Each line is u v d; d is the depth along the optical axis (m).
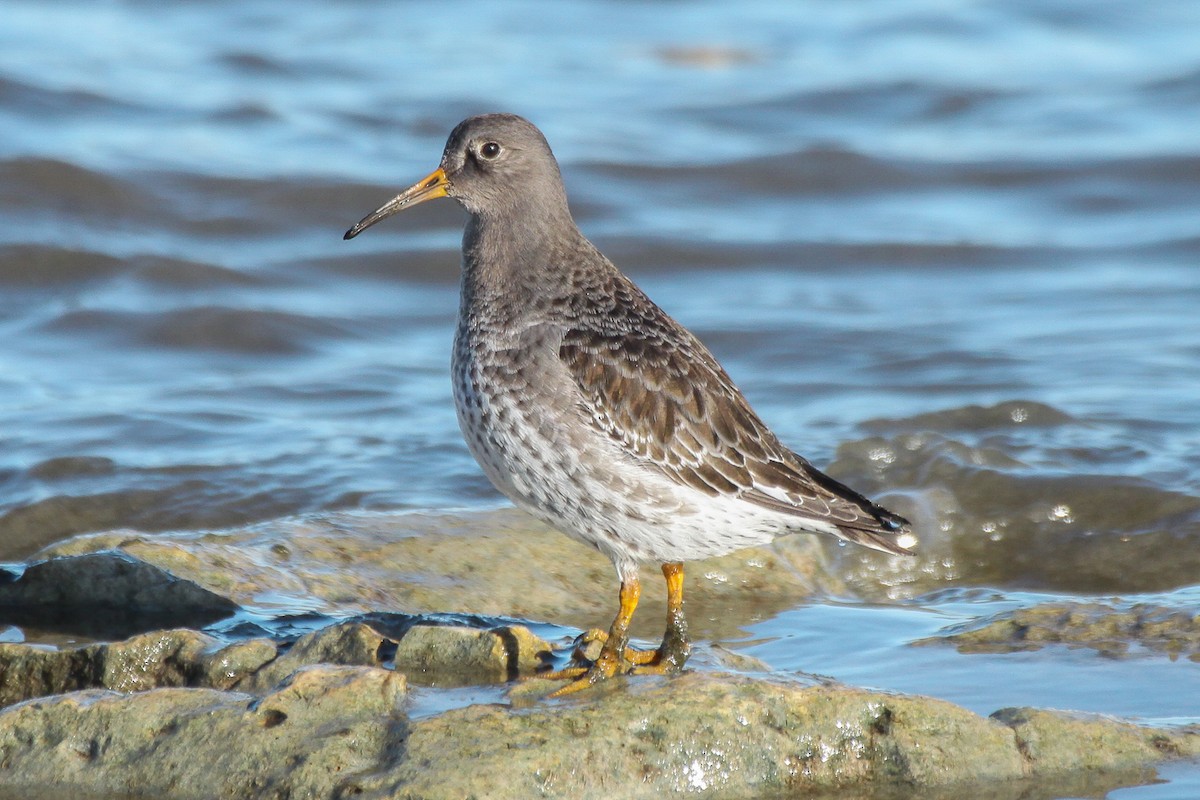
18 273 20.02
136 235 21.45
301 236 22.22
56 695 9.39
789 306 20.52
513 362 10.09
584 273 10.52
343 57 29.70
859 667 11.00
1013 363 18.28
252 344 18.81
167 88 26.70
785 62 30.84
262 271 20.81
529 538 13.15
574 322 10.20
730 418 10.11
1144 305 20.52
